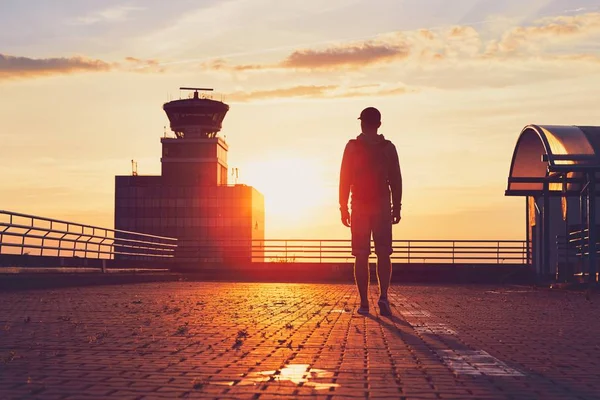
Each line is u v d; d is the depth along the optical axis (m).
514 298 18.03
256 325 9.41
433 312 12.38
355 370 5.75
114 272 29.86
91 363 6.06
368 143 11.65
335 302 15.12
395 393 4.79
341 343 7.51
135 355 6.54
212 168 123.50
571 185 32.28
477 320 10.65
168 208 123.25
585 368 5.94
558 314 12.02
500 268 41.53
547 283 29.25
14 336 7.97
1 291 18.70
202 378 5.34
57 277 22.23
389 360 6.31
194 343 7.43
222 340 7.71
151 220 123.25
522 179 31.45
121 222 123.12
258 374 5.53
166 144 123.75
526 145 31.67
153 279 33.16
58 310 11.86
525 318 11.09
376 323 9.95
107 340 7.65
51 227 25.45
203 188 123.19
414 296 18.91
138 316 10.70
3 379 5.27
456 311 12.69
